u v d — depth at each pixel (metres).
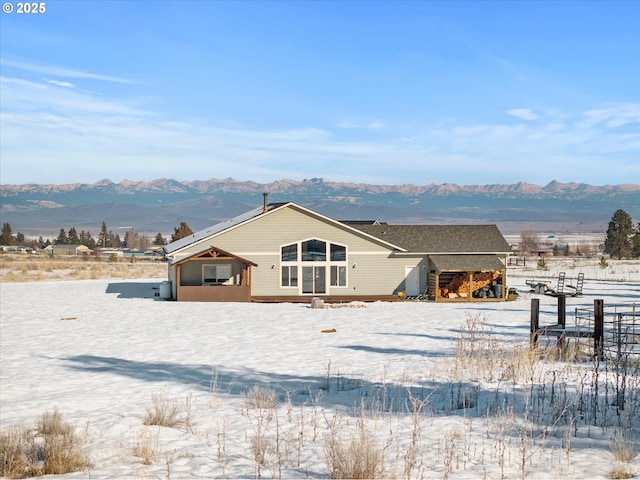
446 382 14.27
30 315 31.02
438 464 8.43
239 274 40.75
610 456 8.55
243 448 9.61
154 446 9.66
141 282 53.38
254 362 18.27
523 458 7.93
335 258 41.53
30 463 8.88
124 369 17.34
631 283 54.03
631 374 13.59
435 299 39.66
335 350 20.25
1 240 157.38
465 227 44.47
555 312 31.94
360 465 7.85
